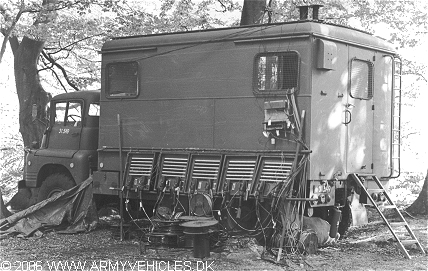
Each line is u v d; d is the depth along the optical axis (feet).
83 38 52.06
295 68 29.07
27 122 48.26
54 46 54.49
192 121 32.17
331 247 30.78
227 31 31.22
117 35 50.16
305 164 28.45
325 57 28.78
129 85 34.78
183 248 30.40
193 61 32.27
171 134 32.89
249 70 30.35
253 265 26.55
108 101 35.45
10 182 57.98
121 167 34.22
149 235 30.83
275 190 28.78
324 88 29.43
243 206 30.48
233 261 27.37
